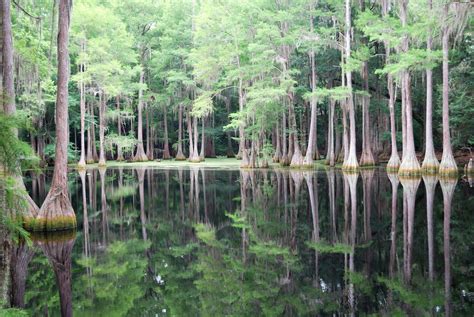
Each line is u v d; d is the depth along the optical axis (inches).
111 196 707.4
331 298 244.4
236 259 337.1
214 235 426.0
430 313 215.9
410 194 630.5
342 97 1066.1
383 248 350.9
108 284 282.8
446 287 255.9
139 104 1736.0
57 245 382.0
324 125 1710.1
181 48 1680.6
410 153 891.4
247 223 479.5
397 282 267.6
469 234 383.9
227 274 300.0
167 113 1996.8
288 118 1423.5
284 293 256.8
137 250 371.2
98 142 1781.5
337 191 699.4
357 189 716.0
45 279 292.4
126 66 1594.5
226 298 253.3
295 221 480.1
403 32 866.1
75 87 1551.4
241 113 1186.6
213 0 1473.9
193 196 697.0
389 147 1432.1
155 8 1824.6
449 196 594.6
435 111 1190.9
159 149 1964.8
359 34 1175.0
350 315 218.7
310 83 1328.7
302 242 384.5
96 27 1444.4
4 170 204.8
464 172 896.9
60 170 430.6
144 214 548.7
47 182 896.3
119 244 392.2
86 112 1674.5
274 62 1227.2
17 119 211.5
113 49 1512.1
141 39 1801.2
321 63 1261.1
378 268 299.0
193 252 361.7
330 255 337.1
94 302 248.1
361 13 979.3
